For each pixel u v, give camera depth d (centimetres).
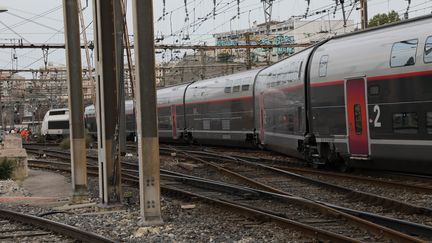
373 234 843
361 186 1401
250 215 1045
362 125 1480
